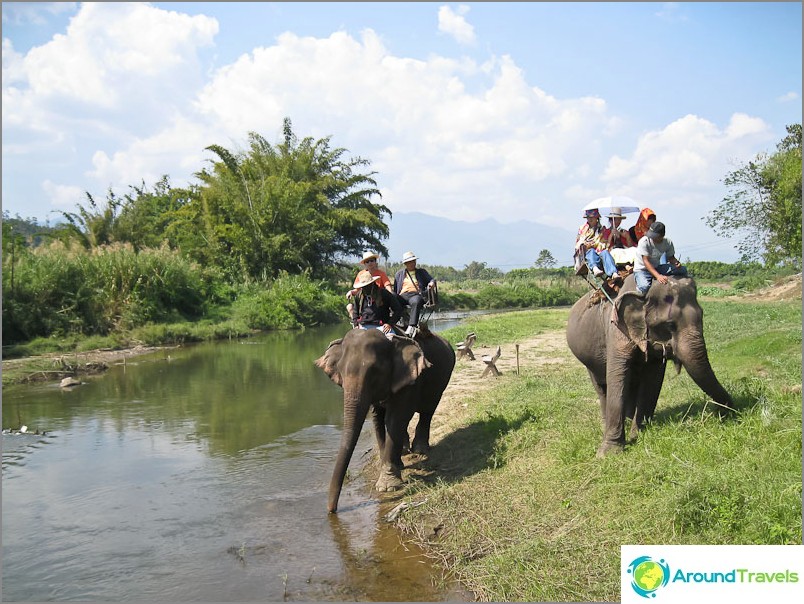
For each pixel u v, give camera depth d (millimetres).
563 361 15703
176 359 20375
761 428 6680
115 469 9031
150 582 5758
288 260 40062
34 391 15078
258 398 13805
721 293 41156
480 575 5496
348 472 8672
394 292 8234
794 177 29547
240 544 6496
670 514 5398
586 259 8148
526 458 7648
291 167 46500
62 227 40875
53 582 5801
